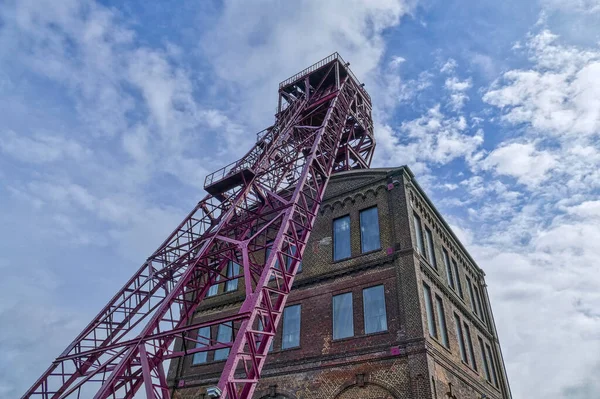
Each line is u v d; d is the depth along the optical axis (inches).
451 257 942.4
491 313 1073.5
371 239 775.1
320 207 877.8
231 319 554.3
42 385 665.0
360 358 656.4
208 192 872.9
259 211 806.5
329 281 770.8
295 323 770.2
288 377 714.8
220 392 470.3
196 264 713.0
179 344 946.7
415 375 596.4
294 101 1127.0
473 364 832.9
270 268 610.9
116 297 762.2
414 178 823.7
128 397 588.4
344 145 1058.7
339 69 1115.9
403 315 654.5
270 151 889.5
